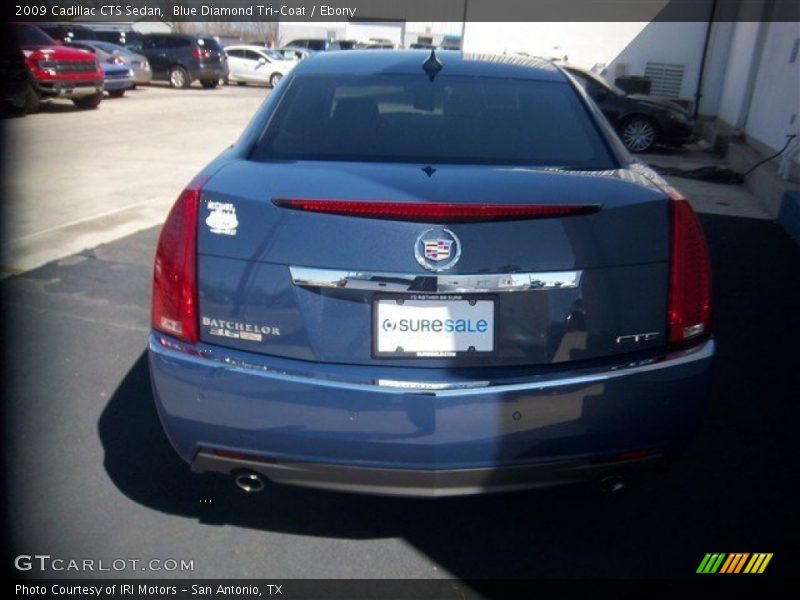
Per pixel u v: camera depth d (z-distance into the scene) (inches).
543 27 731.4
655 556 106.8
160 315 96.5
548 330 91.5
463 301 90.2
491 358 91.5
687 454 132.1
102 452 129.3
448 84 124.4
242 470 97.0
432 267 88.6
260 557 105.7
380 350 91.0
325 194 92.0
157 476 123.4
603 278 92.0
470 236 89.1
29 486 119.3
